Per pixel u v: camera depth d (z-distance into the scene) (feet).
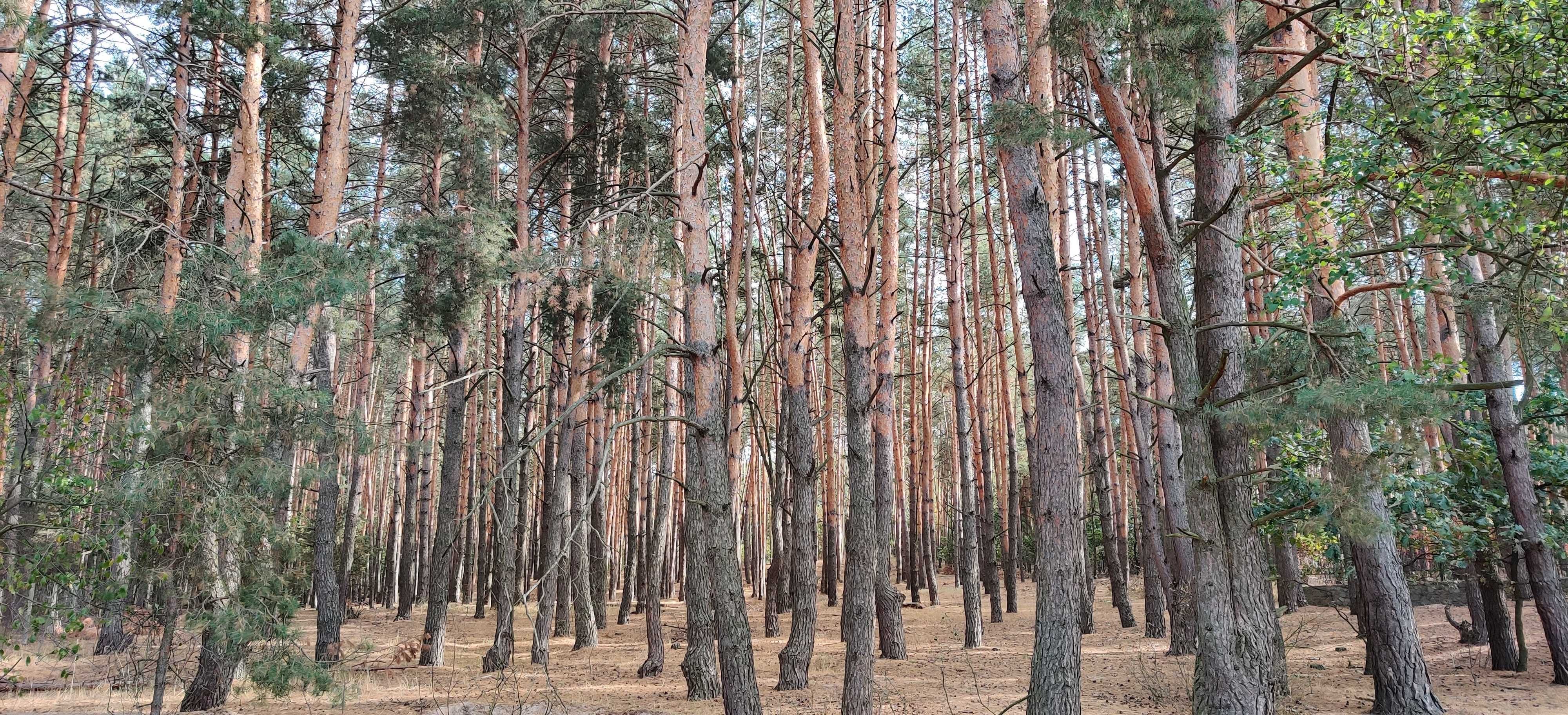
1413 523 33.53
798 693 36.27
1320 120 27.89
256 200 40.83
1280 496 33.94
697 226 29.37
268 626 26.96
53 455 29.68
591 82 51.39
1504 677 33.73
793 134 62.08
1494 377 33.09
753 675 27.17
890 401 45.91
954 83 57.06
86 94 54.19
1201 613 23.04
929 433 81.82
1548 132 22.77
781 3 66.33
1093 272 63.77
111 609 27.84
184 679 32.40
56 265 52.80
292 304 28.55
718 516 27.68
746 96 64.18
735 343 40.68
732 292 41.11
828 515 80.02
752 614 77.82
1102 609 74.18
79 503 28.30
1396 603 28.17
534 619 76.89
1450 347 42.78
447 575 50.78
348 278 29.48
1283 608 58.13
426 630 49.88
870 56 47.62
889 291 44.27
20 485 29.73
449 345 52.26
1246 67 49.55
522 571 78.95
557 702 35.14
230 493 26.02
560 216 58.39
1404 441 19.12
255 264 31.22
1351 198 26.37
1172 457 43.29
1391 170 24.40
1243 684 22.24
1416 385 18.53
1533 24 23.09
